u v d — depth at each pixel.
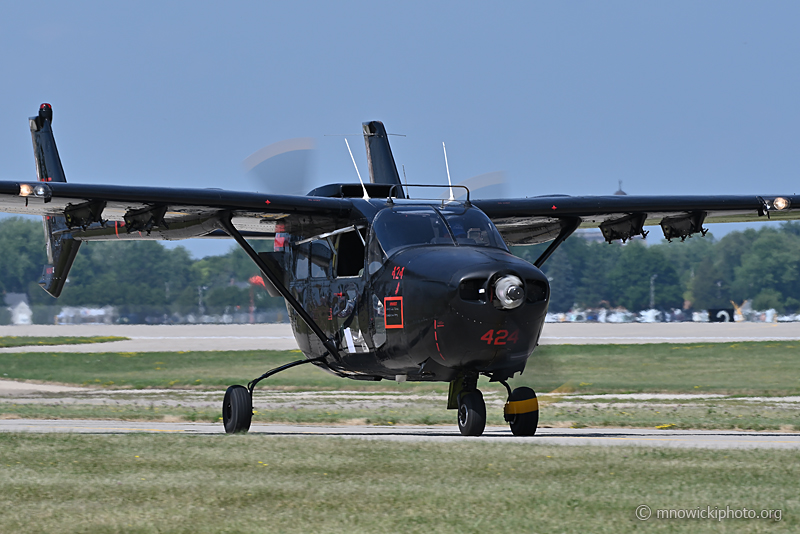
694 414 63.56
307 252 55.16
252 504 27.92
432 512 26.81
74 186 50.81
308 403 80.50
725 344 156.50
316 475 32.38
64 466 34.59
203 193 52.44
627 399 81.31
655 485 30.20
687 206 62.16
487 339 42.50
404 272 45.47
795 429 52.75
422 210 49.12
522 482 30.88
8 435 43.53
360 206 51.16
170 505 27.83
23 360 148.88
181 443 40.34
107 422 62.22
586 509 26.95
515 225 64.31
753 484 30.25
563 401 79.94
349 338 50.56
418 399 85.62
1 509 27.41
